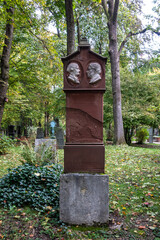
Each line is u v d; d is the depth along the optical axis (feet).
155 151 30.89
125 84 48.83
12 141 30.81
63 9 24.54
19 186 11.87
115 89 40.96
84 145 9.65
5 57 25.16
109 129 66.74
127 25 47.11
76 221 9.32
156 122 46.52
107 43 56.13
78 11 41.09
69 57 9.71
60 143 38.45
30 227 8.97
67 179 9.36
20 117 66.49
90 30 46.73
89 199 9.29
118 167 20.48
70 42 20.89
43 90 48.49
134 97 49.29
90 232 8.86
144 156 26.07
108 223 9.33
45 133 78.33
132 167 20.20
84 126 9.72
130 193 13.33
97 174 9.37
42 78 39.81
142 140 58.39
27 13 23.93
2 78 25.23
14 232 8.61
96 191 9.28
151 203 11.53
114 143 41.09
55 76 35.68
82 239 8.32
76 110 9.73
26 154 14.73
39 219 9.69
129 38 49.55
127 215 10.41
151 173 17.78
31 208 10.69
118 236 8.54
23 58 35.12
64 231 8.72
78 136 9.74
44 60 35.91
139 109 46.06
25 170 12.59
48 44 32.83
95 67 9.53
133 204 11.64
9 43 25.40
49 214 10.06
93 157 9.62
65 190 9.37
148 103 46.80
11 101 38.93
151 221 9.73
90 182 9.29
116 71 40.91
